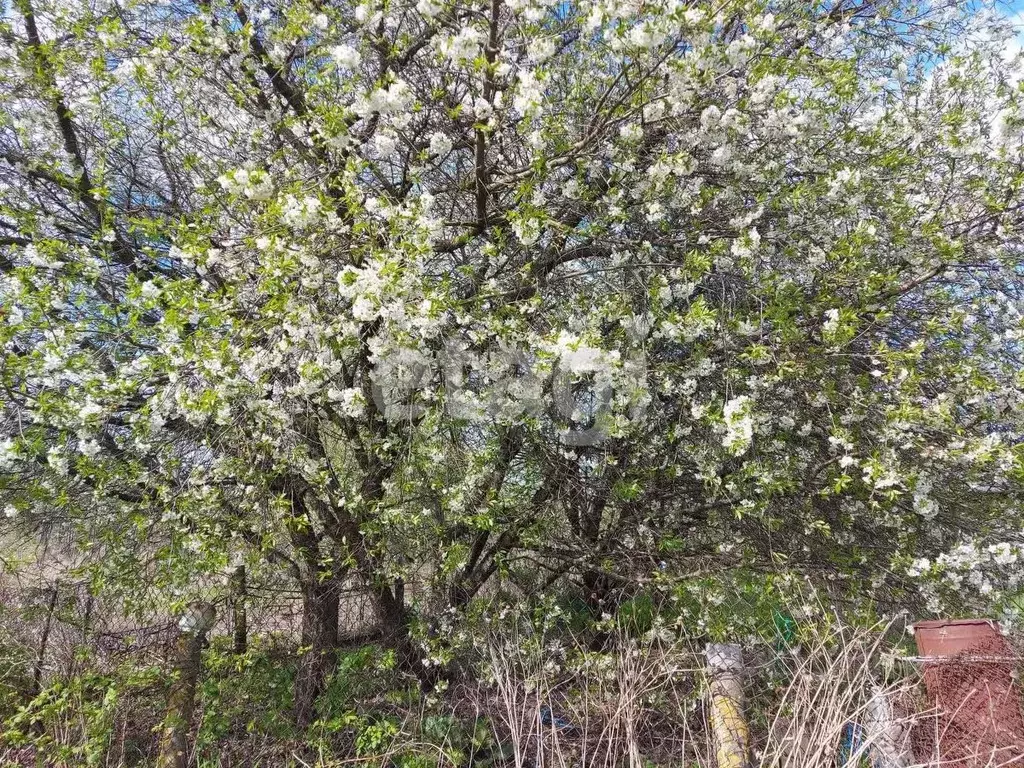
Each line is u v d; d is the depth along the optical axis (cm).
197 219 311
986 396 302
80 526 319
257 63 344
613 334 300
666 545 365
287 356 301
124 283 343
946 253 294
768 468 321
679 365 322
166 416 310
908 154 331
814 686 263
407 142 323
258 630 365
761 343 291
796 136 312
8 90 337
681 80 279
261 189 266
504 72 285
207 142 366
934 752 219
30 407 288
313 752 335
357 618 397
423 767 315
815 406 323
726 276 325
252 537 322
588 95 336
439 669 383
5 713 326
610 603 394
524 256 343
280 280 266
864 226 297
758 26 281
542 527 359
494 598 368
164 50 310
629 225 346
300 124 313
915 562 302
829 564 359
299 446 312
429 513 332
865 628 286
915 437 296
